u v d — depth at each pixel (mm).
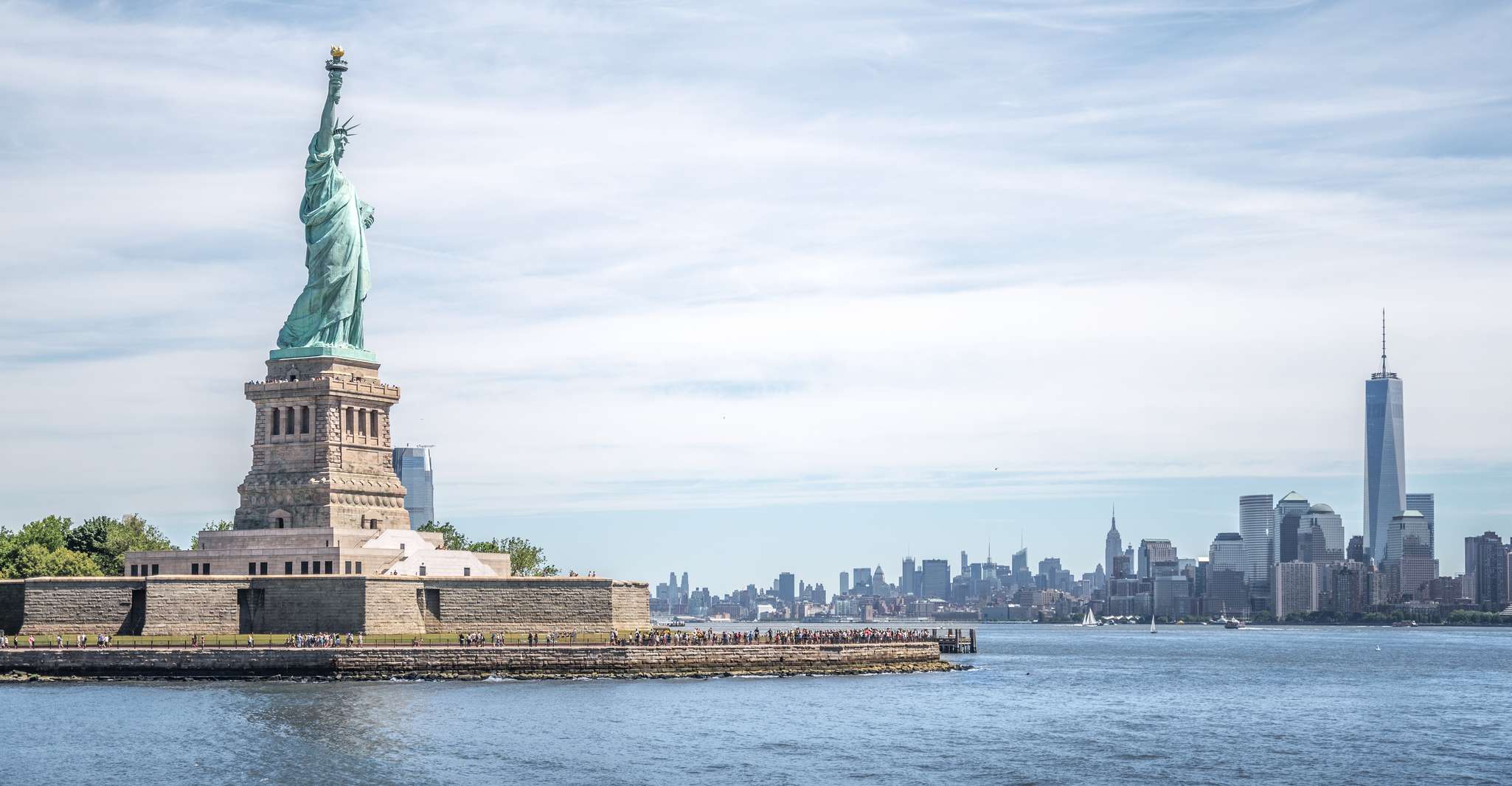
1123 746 188250
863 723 198250
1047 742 189875
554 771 160875
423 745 171875
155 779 154875
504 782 156000
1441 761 181500
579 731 183250
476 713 193250
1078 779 165000
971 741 187500
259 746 169875
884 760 171875
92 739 173250
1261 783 165375
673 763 166500
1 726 181000
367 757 165500
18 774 156375
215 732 177125
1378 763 179125
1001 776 165125
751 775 161875
